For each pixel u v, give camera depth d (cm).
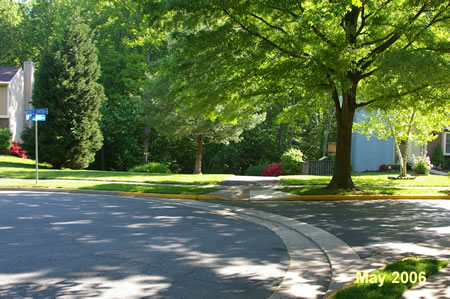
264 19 1398
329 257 641
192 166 4381
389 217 1037
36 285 511
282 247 728
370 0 1219
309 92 1474
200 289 507
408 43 1359
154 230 851
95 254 654
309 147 4053
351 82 1311
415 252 662
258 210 1153
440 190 1591
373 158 3022
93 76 2955
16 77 3469
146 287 509
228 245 734
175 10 1233
